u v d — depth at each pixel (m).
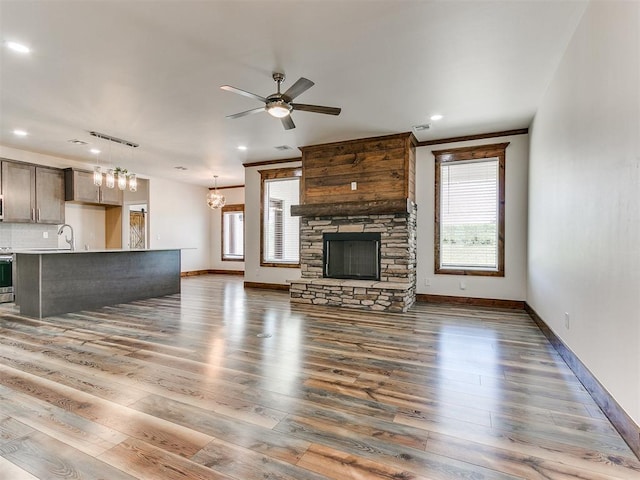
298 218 7.24
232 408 2.20
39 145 5.96
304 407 2.22
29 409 2.18
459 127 5.00
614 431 1.96
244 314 4.88
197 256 10.47
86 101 4.06
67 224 6.88
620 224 1.99
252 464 1.67
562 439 1.88
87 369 2.82
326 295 5.50
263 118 4.65
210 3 2.38
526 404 2.26
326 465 1.66
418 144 5.71
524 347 3.41
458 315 4.76
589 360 2.45
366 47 2.94
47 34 2.74
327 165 5.83
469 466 1.65
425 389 2.48
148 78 3.50
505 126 4.97
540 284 4.08
